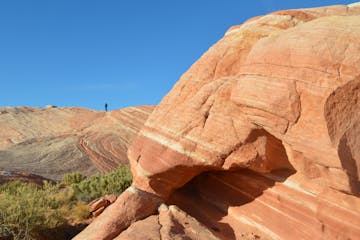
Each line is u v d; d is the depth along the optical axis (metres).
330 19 8.42
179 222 9.21
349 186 7.25
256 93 8.70
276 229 9.09
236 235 9.50
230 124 9.64
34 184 21.34
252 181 10.09
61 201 14.15
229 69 10.49
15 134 47.03
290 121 8.14
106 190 16.38
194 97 10.52
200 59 11.58
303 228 8.59
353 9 9.73
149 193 10.22
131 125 40.75
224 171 10.82
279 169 9.59
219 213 10.54
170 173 10.55
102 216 9.76
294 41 8.28
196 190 11.84
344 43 7.56
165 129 10.91
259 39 10.01
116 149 36.47
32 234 10.66
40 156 35.56
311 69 7.82
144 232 8.49
